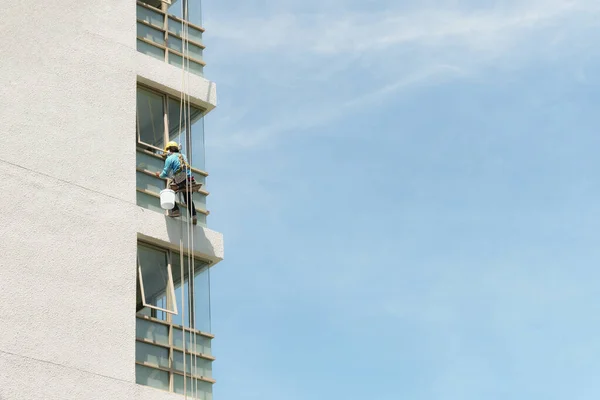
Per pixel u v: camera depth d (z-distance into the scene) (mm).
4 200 30359
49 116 32531
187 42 37969
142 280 32688
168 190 33625
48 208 31141
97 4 35625
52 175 31719
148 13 37312
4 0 33250
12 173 30906
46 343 29297
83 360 29781
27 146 31625
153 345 31953
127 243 32344
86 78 34000
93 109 33688
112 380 30094
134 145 34156
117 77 34812
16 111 31906
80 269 30938
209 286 34344
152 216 33469
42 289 29922
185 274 33875
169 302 32969
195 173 35906
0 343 28484
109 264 31594
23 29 33281
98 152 33094
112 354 30422
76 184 32094
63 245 30938
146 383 31266
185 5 38625
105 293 31094
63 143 32438
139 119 35250
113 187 32906
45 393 28656
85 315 30406
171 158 34156
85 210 31922
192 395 32125
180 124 36250
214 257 34531
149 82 35750
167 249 33656
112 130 33781
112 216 32438
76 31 34562
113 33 35531
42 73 33062
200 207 35438
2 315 28859
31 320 29312
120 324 30969
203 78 37312
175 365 32188
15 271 29641
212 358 33219
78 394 29234
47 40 33688
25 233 30328
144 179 34219
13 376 28297
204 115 37156
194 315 33469
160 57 36875
